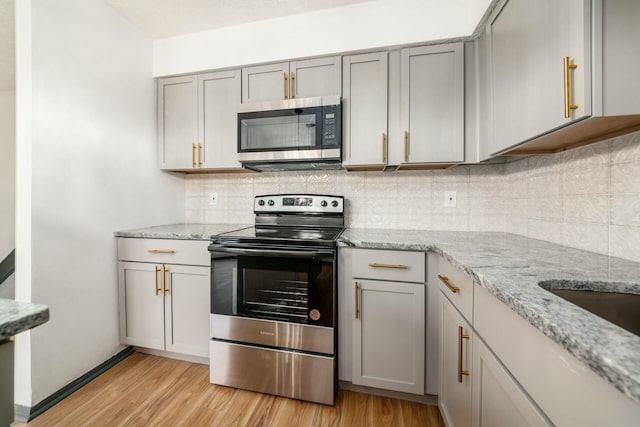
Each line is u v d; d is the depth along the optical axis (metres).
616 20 0.73
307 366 1.45
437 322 1.36
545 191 1.39
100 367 1.69
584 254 1.07
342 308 1.48
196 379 1.64
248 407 1.42
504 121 1.23
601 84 0.74
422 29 1.55
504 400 0.70
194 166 2.01
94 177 1.65
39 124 1.37
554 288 0.74
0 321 0.42
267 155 1.74
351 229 1.93
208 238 1.64
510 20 1.16
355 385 1.54
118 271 1.80
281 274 1.51
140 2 1.67
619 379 0.34
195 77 1.98
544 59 0.93
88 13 1.60
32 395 1.35
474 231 1.83
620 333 0.43
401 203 1.95
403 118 1.61
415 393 1.40
